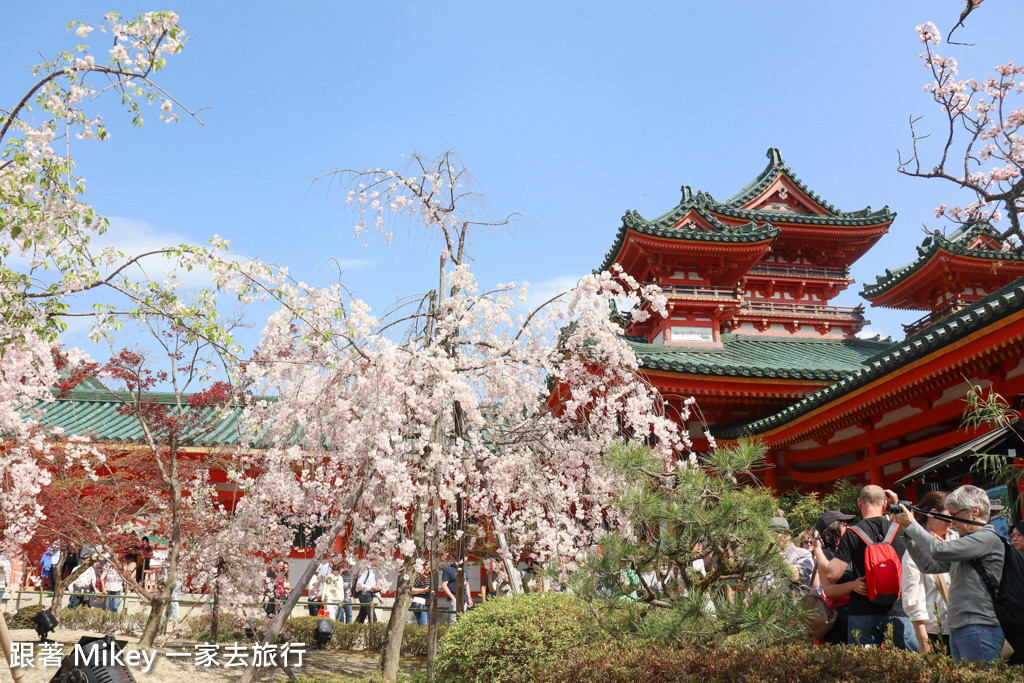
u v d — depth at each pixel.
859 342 23.06
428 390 8.73
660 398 10.57
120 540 13.95
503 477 9.11
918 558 4.90
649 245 20.55
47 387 10.97
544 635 6.77
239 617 10.35
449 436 9.49
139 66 6.63
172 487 10.91
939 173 9.34
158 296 8.03
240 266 7.89
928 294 22.50
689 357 18.84
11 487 11.91
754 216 24.78
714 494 5.39
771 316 23.34
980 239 21.41
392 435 8.17
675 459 10.14
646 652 5.32
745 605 4.87
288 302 8.16
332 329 8.19
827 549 5.92
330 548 7.94
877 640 5.39
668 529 5.42
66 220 7.27
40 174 7.11
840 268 25.88
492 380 9.37
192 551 11.19
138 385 11.02
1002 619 4.56
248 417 9.10
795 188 26.28
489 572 11.98
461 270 9.30
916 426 13.00
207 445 15.46
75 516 12.75
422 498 9.26
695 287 20.95
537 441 9.45
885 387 11.88
